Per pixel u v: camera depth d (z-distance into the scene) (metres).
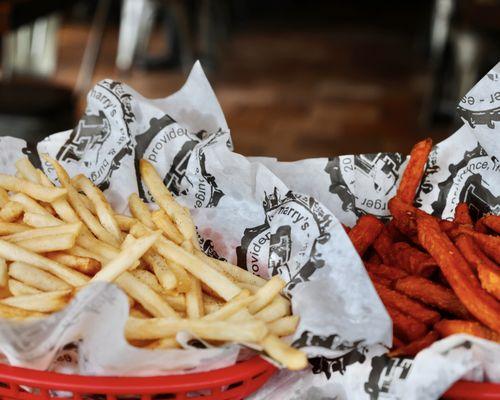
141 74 6.75
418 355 1.07
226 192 1.53
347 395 1.16
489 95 1.48
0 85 3.39
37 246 1.26
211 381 1.08
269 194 1.48
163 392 1.07
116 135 1.59
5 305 1.16
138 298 1.20
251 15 10.17
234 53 7.85
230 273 1.37
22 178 1.48
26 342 1.07
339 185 1.58
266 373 1.16
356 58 7.76
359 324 1.14
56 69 6.67
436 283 1.33
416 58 7.78
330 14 10.38
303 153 4.80
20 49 4.87
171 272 1.24
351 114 5.70
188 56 6.79
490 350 1.07
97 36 5.42
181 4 6.59
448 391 1.08
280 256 1.40
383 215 1.59
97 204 1.43
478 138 1.50
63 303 1.17
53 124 3.21
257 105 5.89
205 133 1.68
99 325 1.05
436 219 1.40
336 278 1.23
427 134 5.26
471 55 4.71
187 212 1.44
